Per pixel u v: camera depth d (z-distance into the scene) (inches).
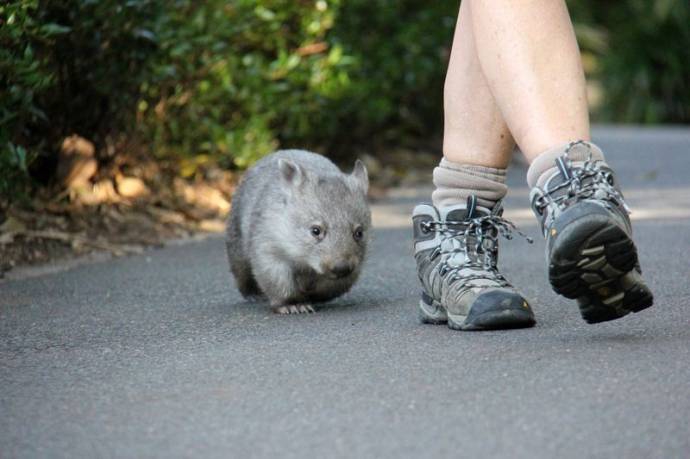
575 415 122.7
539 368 142.6
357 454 113.0
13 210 274.4
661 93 1112.8
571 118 154.9
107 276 240.5
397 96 458.0
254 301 217.8
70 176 291.6
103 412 129.6
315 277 214.2
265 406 130.0
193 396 135.3
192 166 333.1
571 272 146.9
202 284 233.6
